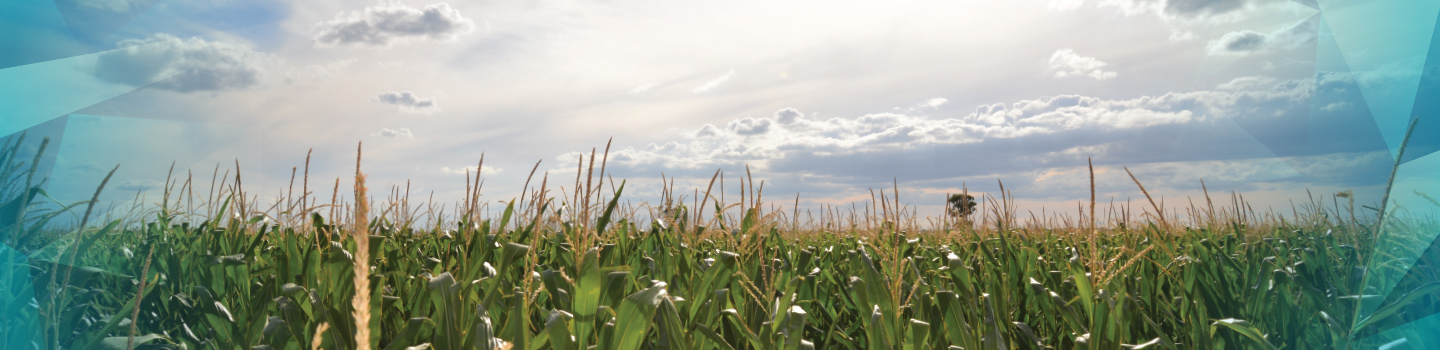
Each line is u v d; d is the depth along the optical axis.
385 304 1.99
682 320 1.98
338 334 1.72
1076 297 2.19
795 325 1.72
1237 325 1.95
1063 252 3.73
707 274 2.10
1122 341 1.89
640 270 2.66
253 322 2.19
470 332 1.59
